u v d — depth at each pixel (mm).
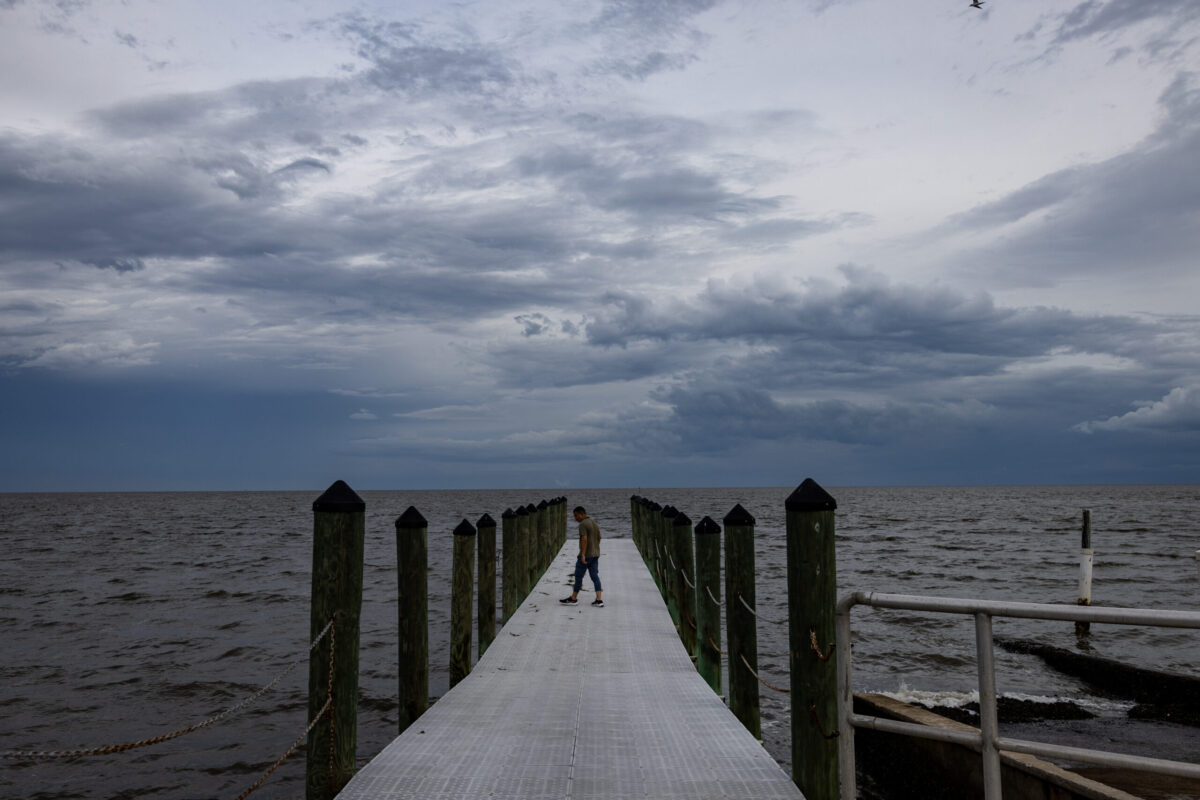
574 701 7098
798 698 4379
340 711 4691
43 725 11312
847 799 4031
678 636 10188
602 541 25219
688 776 5102
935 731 3623
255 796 8820
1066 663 12742
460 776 5086
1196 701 10312
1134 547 38688
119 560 36969
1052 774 6246
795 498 4438
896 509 99688
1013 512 88375
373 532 57562
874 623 17109
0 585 26938
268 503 183750
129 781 9258
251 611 21000
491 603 9836
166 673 14164
